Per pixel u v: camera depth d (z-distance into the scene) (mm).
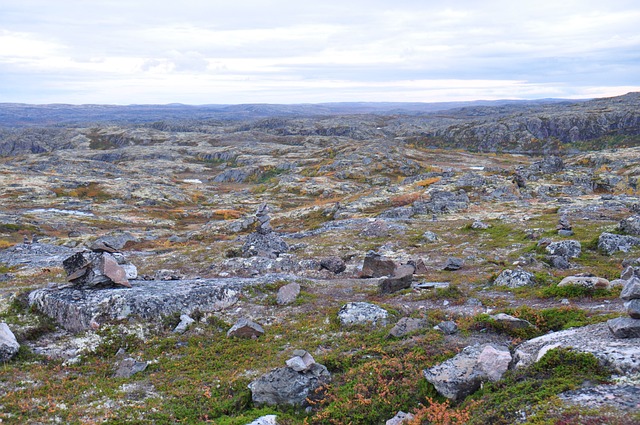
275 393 15133
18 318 23016
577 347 13055
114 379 17859
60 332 22516
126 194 147500
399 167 182375
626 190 96625
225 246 52250
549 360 12844
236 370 18109
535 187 95125
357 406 14141
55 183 157375
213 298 25625
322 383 15688
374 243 48469
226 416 14445
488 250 40750
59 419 14008
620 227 41625
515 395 11938
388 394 14477
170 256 48844
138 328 22344
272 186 163375
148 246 68875
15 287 32375
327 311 24312
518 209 69188
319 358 17562
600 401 10438
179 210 127250
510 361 14047
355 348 18703
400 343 18109
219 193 172500
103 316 22672
